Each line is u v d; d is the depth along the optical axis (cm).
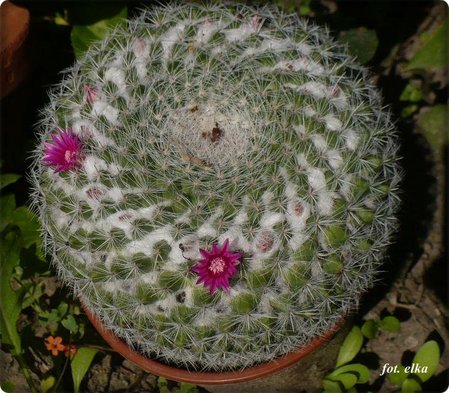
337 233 33
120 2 44
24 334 42
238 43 35
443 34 44
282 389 42
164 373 37
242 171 32
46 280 43
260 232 32
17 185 45
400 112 48
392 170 36
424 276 45
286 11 46
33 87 47
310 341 36
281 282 33
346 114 34
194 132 33
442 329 43
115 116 34
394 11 50
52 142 35
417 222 46
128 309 34
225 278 31
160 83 34
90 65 36
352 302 37
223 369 37
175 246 32
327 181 33
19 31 42
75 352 41
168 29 36
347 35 45
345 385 40
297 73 34
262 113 33
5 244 40
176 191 32
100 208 33
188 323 33
